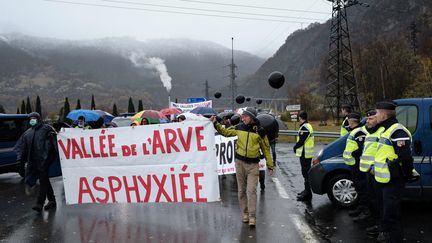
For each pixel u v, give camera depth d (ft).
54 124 36.76
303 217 23.15
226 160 30.17
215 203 26.68
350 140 22.34
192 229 21.13
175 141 22.45
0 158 38.65
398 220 17.30
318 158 25.93
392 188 17.30
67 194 24.61
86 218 23.68
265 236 19.79
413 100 23.50
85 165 24.14
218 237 19.76
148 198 23.24
